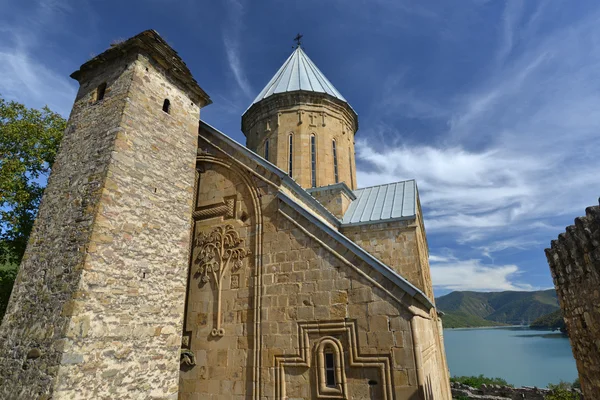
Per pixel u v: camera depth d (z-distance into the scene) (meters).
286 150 19.38
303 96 20.08
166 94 12.08
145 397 8.98
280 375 9.42
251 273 10.88
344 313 9.12
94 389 7.88
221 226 11.96
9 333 8.71
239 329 10.45
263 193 11.63
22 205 16.88
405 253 13.27
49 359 7.60
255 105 20.77
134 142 10.36
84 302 8.06
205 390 10.30
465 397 27.00
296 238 10.49
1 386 8.09
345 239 9.75
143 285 9.59
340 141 20.34
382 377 8.25
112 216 9.18
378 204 15.61
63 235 9.16
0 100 17.30
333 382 8.86
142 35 11.12
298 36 25.89
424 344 9.06
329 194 15.88
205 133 13.56
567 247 9.34
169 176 11.36
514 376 54.38
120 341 8.65
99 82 11.70
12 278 16.92
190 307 11.47
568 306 9.90
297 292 9.94
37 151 17.44
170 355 9.95
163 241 10.54
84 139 10.66
